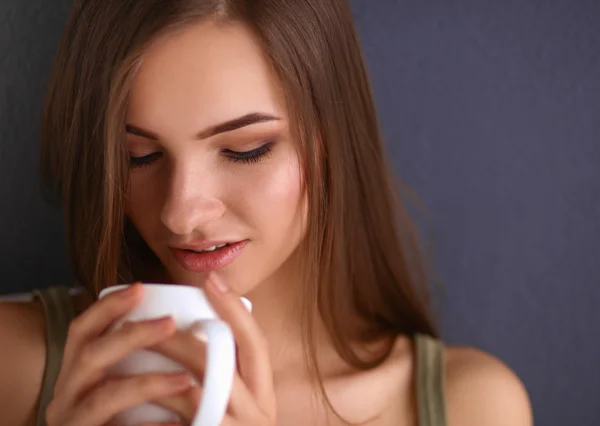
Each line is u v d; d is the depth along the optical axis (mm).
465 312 1046
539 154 1027
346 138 885
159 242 816
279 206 801
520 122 1024
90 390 723
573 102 1022
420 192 1030
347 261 932
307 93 812
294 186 808
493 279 1040
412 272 1015
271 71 781
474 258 1038
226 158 787
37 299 908
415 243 1013
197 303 709
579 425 1043
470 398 927
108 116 770
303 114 806
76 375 712
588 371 1043
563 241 1036
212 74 760
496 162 1029
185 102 760
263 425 749
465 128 1025
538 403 1047
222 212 789
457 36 1017
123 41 775
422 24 1016
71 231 883
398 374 933
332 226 869
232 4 766
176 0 759
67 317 879
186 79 758
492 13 1015
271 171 793
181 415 712
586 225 1035
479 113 1023
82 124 838
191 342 700
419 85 1021
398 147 1025
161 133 768
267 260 815
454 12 1016
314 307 876
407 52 1018
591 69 1020
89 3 815
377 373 927
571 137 1025
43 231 1015
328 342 931
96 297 857
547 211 1033
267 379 757
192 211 775
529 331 1043
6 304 891
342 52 867
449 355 953
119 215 804
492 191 1032
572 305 1042
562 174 1030
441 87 1021
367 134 916
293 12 804
